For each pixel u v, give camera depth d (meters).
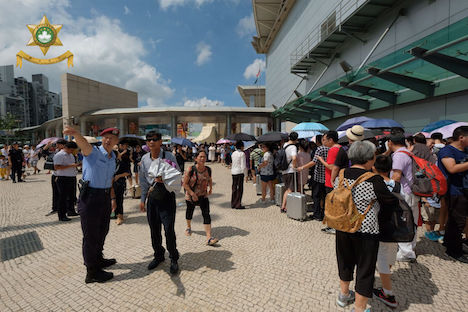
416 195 3.16
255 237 4.14
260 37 35.16
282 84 27.89
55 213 5.84
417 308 2.30
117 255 3.51
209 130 49.38
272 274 2.96
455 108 8.09
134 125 35.50
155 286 2.74
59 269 3.17
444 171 3.30
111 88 38.66
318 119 18.47
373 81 9.20
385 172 2.47
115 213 5.25
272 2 28.27
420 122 9.55
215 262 3.27
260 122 37.25
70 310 2.37
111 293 2.62
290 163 5.46
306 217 5.17
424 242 3.81
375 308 2.32
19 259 3.47
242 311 2.31
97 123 37.47
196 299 2.50
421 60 6.57
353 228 2.00
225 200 6.98
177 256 3.04
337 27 13.22
